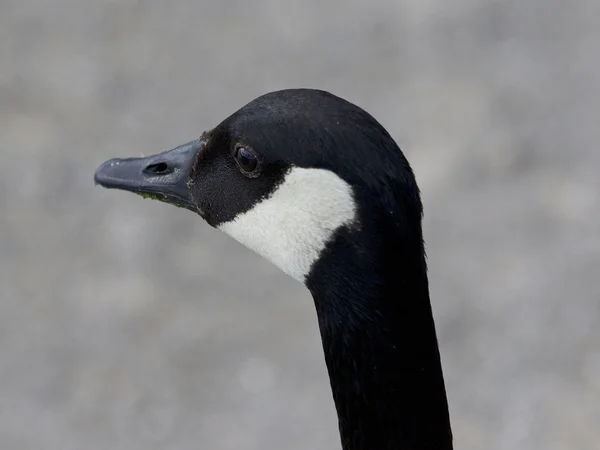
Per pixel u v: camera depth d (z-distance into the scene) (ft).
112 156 55.93
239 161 20.44
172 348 45.39
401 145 54.95
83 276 49.14
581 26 63.36
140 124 58.49
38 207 53.21
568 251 47.75
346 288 19.15
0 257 50.19
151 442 41.55
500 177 52.47
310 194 19.07
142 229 51.75
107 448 41.50
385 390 19.45
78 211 53.01
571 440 40.06
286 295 47.78
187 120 58.59
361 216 18.58
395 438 19.74
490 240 48.96
